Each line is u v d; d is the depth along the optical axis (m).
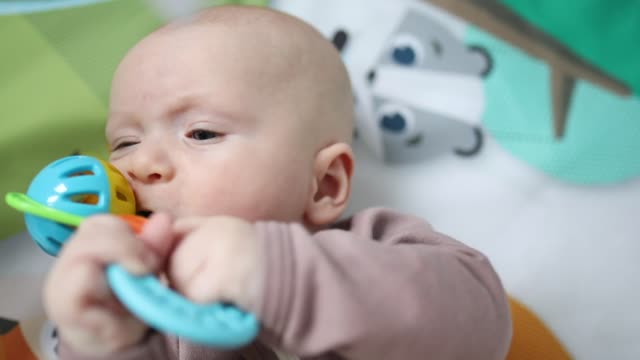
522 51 1.09
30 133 1.06
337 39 1.14
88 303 0.54
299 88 0.87
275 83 0.85
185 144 0.81
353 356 0.62
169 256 0.61
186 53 0.83
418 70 1.12
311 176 0.86
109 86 1.10
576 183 1.06
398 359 0.63
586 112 1.07
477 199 1.08
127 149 0.85
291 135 0.84
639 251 1.04
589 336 1.02
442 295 0.66
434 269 0.68
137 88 0.83
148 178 0.79
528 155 1.08
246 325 0.55
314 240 0.63
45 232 0.69
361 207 1.11
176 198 0.78
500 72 1.09
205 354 0.83
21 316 1.00
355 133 1.12
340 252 0.65
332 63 0.94
